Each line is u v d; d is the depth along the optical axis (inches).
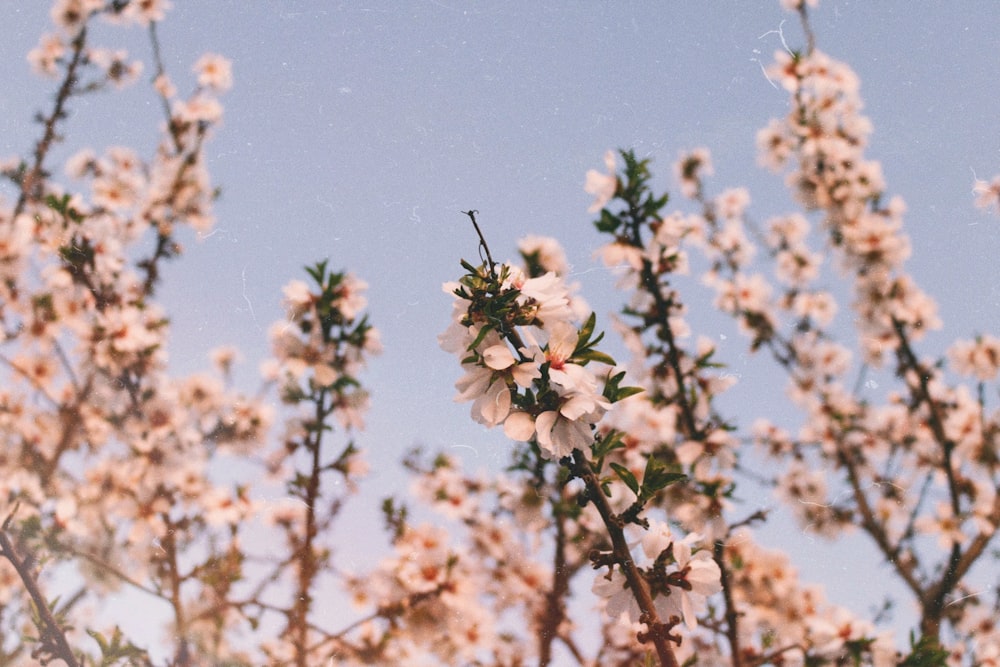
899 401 50.6
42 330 44.3
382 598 40.8
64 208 46.7
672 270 40.3
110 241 47.5
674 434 41.4
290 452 39.8
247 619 36.4
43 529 39.0
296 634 36.4
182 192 50.0
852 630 35.2
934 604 42.3
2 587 38.6
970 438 47.4
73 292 45.6
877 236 50.8
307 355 40.4
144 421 42.8
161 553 37.9
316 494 38.9
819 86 50.8
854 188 51.3
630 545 23.9
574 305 35.9
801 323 53.4
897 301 50.6
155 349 45.2
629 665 38.4
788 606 41.3
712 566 23.6
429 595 41.7
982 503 45.1
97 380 44.3
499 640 43.3
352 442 39.8
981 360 48.2
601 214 39.2
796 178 52.6
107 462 41.3
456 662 41.3
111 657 35.7
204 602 36.4
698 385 41.6
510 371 23.2
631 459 39.8
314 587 37.6
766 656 36.0
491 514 48.0
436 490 48.9
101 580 38.2
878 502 47.3
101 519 39.5
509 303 23.5
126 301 46.7
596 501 23.2
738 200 53.9
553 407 23.1
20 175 47.3
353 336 41.0
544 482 42.4
